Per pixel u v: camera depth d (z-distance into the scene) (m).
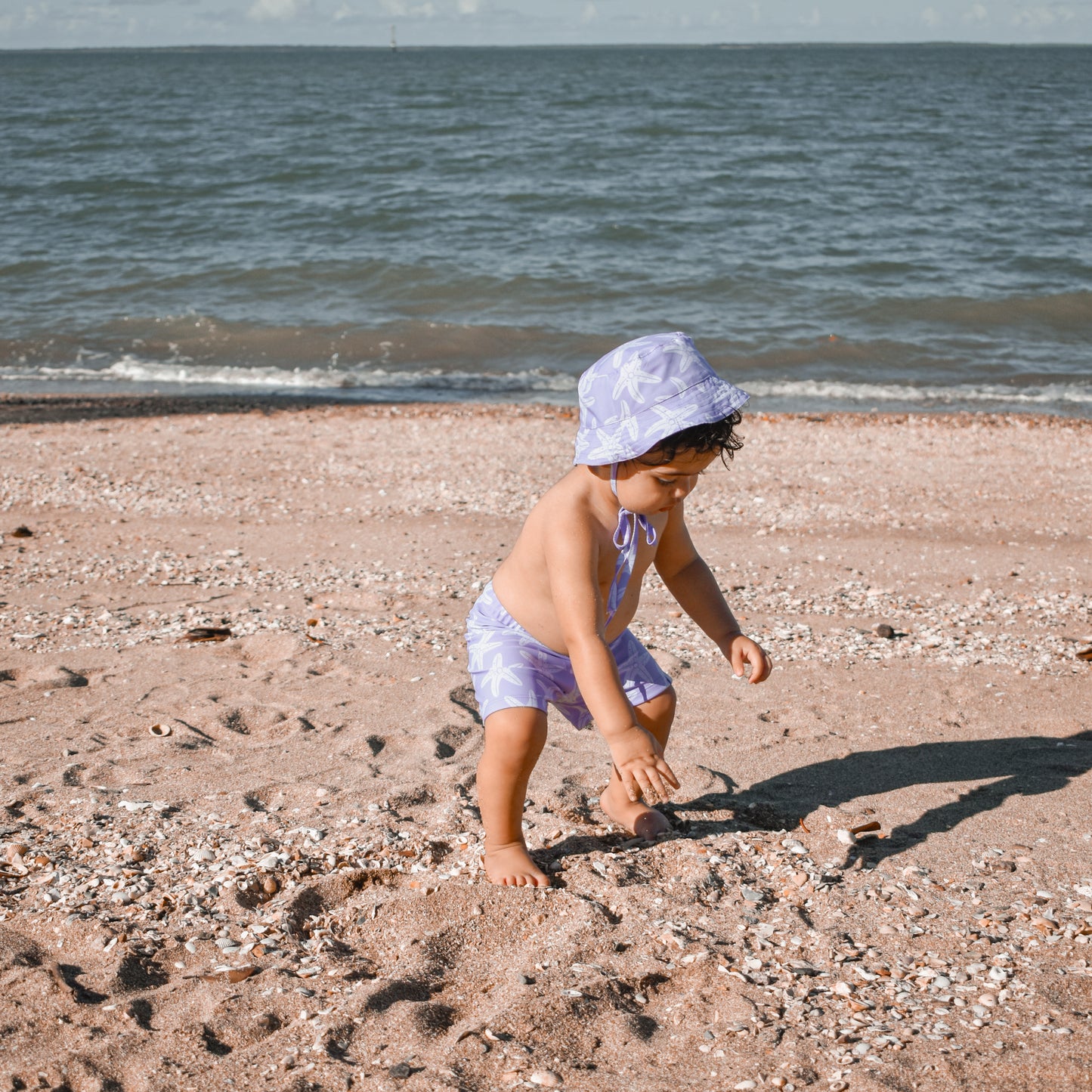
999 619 5.55
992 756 3.82
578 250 20.75
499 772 2.87
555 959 2.49
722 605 3.13
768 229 22.73
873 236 21.98
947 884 2.86
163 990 2.43
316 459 9.26
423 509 7.75
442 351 14.95
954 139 39.25
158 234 22.70
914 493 8.24
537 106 56.91
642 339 2.63
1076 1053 2.13
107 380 13.65
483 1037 2.23
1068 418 11.48
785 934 2.61
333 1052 2.20
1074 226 22.89
